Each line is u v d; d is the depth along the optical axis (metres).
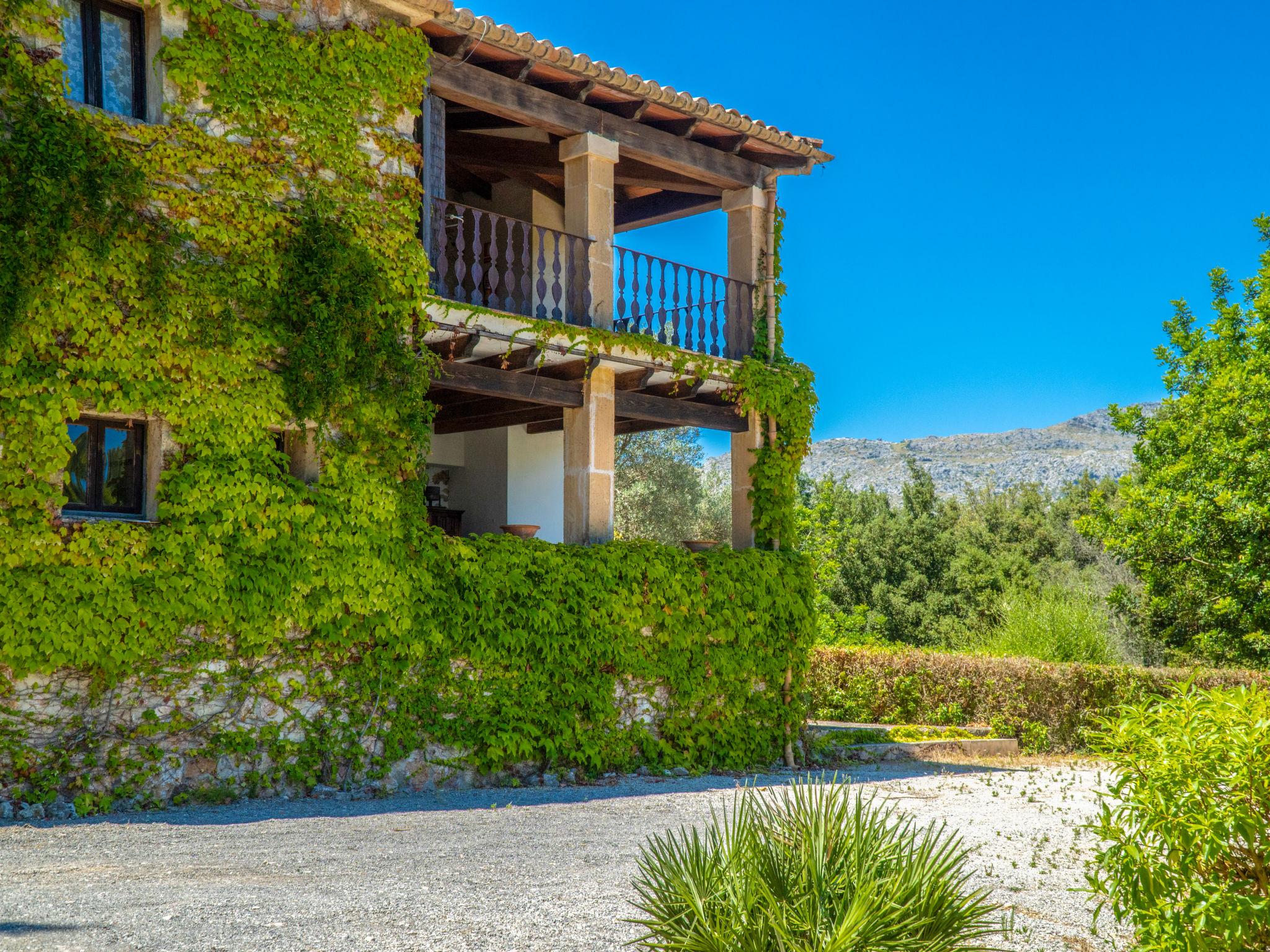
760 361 13.78
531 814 8.87
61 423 8.42
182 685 8.98
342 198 10.21
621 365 12.45
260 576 9.34
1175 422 25.78
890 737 16.77
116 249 8.78
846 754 15.05
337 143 10.19
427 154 10.90
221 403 9.28
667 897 3.98
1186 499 23.45
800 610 13.63
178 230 9.15
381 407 10.20
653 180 14.27
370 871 6.14
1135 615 28.95
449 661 10.52
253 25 9.74
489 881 5.97
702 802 9.87
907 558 45.78
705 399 14.02
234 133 9.59
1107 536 25.94
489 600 10.79
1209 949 4.38
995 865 7.42
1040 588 40.66
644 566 12.09
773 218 14.13
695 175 13.55
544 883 5.96
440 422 15.51
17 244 8.27
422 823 8.16
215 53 9.51
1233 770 4.34
